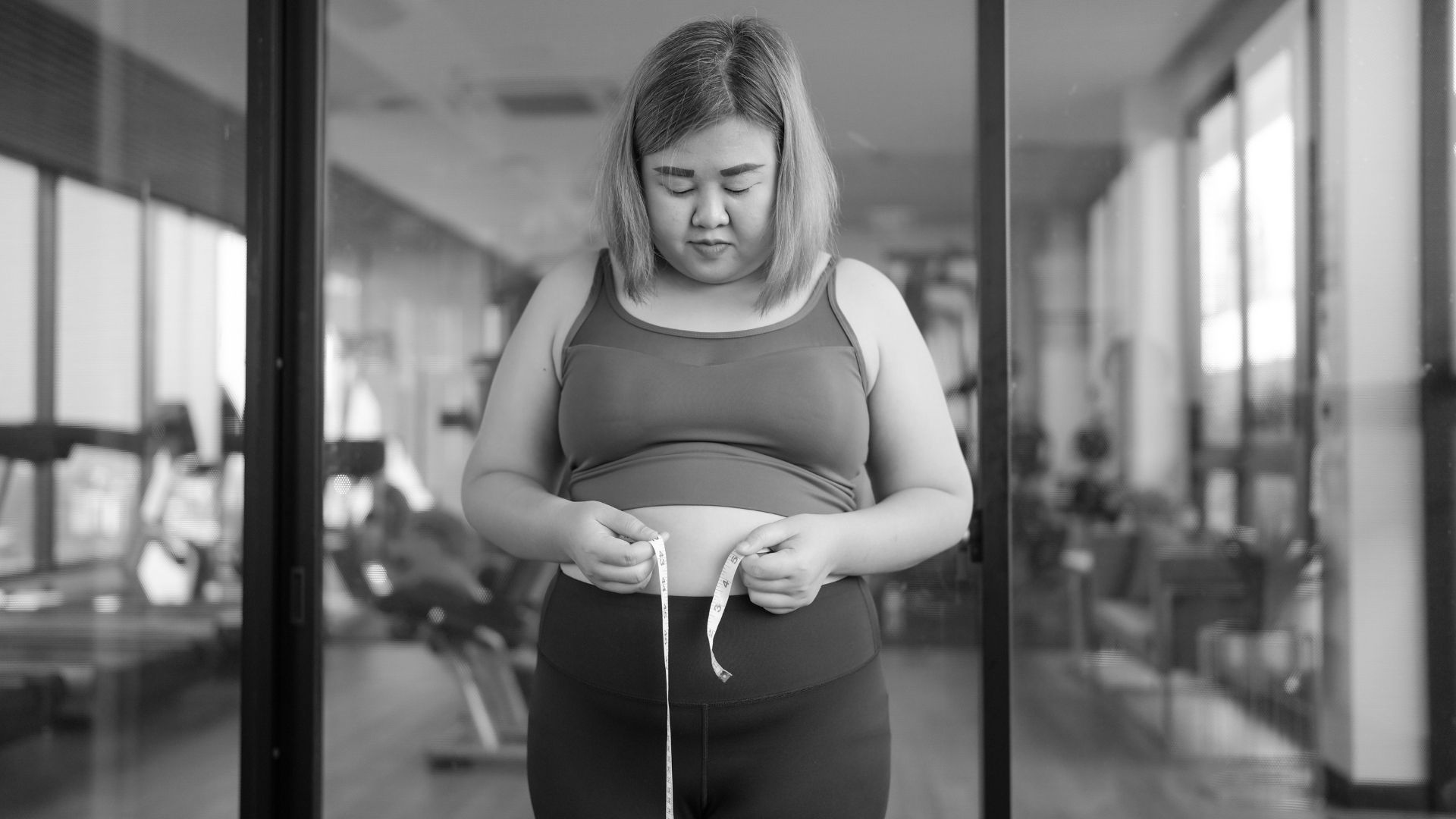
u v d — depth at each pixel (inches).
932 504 37.7
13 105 74.2
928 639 66.4
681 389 36.0
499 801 76.9
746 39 36.3
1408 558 67.7
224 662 74.0
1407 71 67.2
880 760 37.2
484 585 93.0
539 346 39.8
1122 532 72.0
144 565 74.7
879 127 75.4
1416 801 67.2
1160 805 68.7
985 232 61.8
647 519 36.1
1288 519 69.6
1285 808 67.8
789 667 35.5
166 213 72.5
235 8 69.7
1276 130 68.6
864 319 38.4
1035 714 70.7
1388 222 67.6
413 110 95.0
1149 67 68.6
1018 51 69.4
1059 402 72.5
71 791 74.0
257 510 64.4
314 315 65.6
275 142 65.7
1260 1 68.2
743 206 35.3
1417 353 67.7
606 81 91.0
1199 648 70.3
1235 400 70.5
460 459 100.0
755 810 35.9
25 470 75.6
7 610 75.7
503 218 108.0
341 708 86.4
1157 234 70.2
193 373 73.5
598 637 36.4
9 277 75.2
